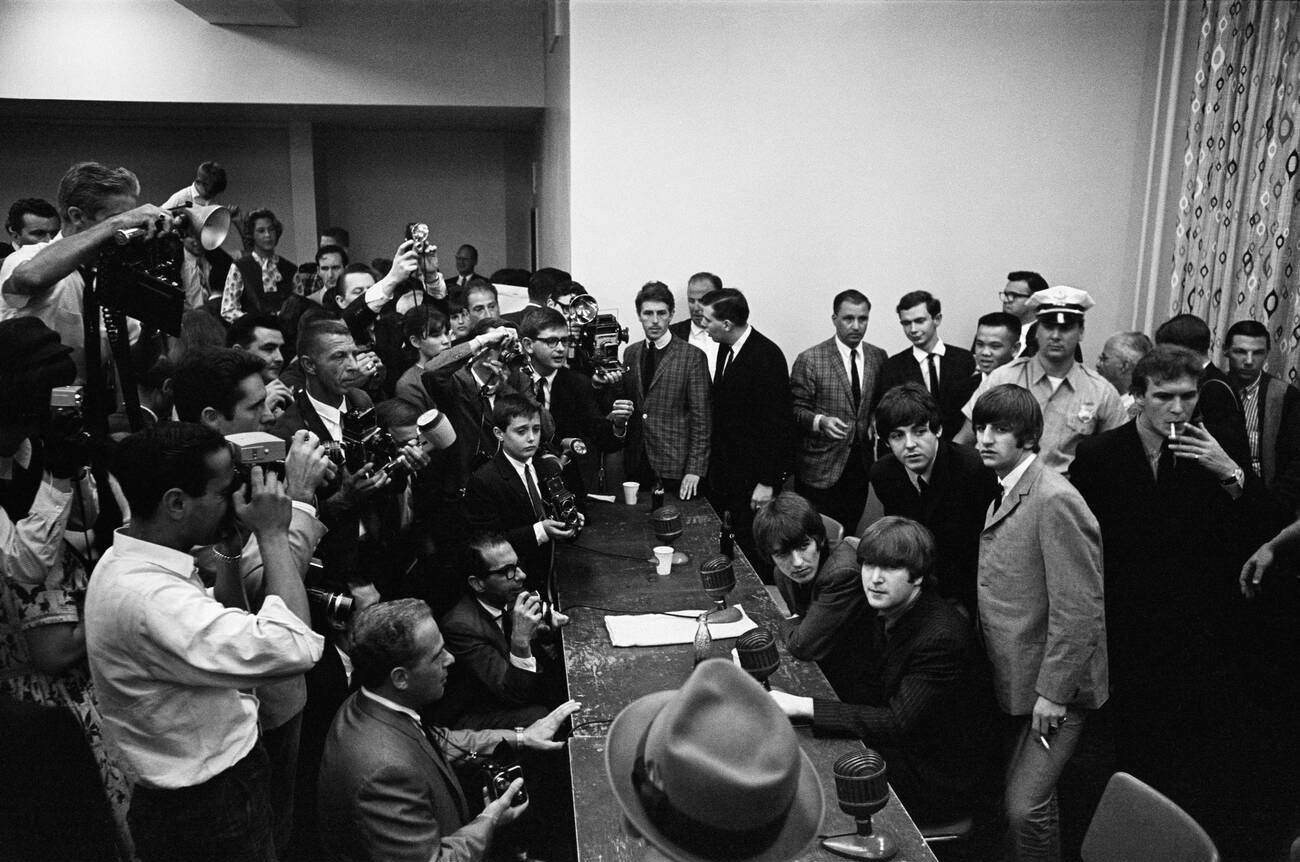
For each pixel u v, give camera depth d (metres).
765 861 1.34
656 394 4.87
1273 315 4.66
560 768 2.96
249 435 1.96
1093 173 5.85
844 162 5.73
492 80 7.59
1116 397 3.88
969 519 2.89
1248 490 2.99
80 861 2.07
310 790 2.82
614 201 5.66
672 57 5.57
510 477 3.45
